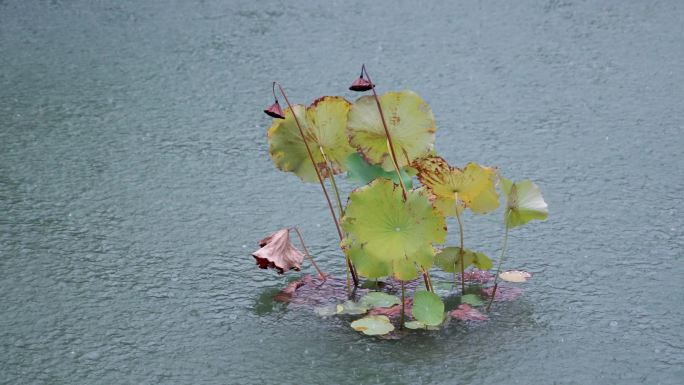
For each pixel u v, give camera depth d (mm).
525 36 7770
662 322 4043
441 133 6105
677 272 4457
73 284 4285
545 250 4684
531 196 4051
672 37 7758
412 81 6906
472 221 5012
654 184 5395
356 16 8148
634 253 4637
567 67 7191
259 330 3961
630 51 7488
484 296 4242
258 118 6344
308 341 3875
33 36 7547
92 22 7883
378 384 3582
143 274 4398
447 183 3947
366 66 7152
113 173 5441
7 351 3762
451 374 3646
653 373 3688
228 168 5590
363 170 4062
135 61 7164
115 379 3607
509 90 6797
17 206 4992
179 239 4738
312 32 7793
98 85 6723
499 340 3885
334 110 4168
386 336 3900
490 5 8445
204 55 7316
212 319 4043
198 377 3627
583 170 5586
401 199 3807
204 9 8250
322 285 4348
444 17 8148
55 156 5621
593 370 3695
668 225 4922
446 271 4238
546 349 3826
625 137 6043
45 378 3604
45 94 6527
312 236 4828
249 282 4367
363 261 3873
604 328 3992
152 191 5246
